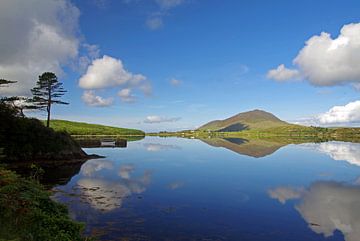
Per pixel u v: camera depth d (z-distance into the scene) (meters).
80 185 30.30
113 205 22.61
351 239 16.66
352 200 25.33
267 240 16.31
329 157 63.28
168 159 58.19
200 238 16.33
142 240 15.78
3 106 44.19
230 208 22.55
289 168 45.88
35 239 10.62
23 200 12.00
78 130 184.12
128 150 81.44
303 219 20.00
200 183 32.72
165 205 22.97
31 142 45.84
